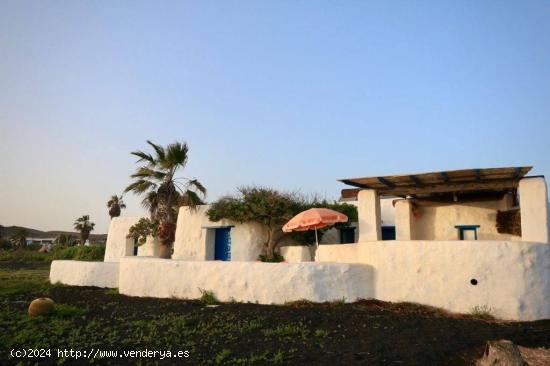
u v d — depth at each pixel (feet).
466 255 34.73
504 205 48.34
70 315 35.94
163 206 70.54
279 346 26.11
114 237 82.69
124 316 35.60
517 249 33.78
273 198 60.39
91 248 118.11
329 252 45.16
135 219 80.53
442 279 35.27
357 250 41.70
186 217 68.28
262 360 23.45
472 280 34.27
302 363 22.90
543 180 38.14
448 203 51.88
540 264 33.81
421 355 23.95
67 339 27.94
